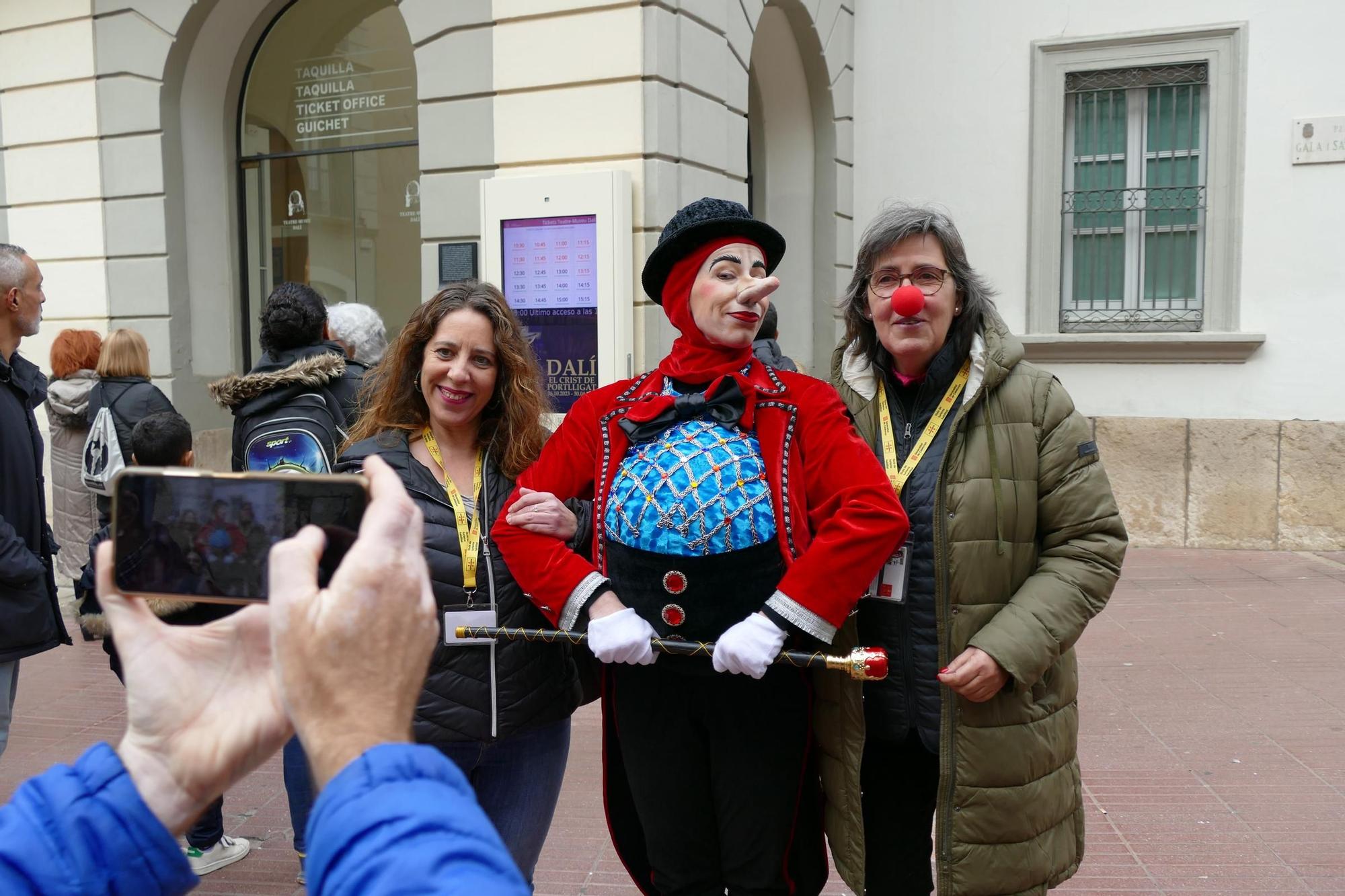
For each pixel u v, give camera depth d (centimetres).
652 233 602
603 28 602
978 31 841
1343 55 749
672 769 222
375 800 69
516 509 221
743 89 712
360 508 86
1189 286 808
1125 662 542
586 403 232
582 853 356
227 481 88
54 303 797
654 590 210
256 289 816
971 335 229
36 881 79
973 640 215
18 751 448
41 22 776
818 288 864
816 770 233
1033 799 220
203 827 345
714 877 227
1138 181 813
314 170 785
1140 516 818
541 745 244
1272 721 458
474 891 63
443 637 229
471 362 239
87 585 307
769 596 209
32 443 333
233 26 769
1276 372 780
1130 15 799
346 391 365
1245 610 636
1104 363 821
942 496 222
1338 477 767
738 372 219
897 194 876
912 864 239
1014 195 839
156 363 767
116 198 770
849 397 243
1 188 806
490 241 621
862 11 877
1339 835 354
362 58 759
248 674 88
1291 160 765
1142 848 349
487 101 634
